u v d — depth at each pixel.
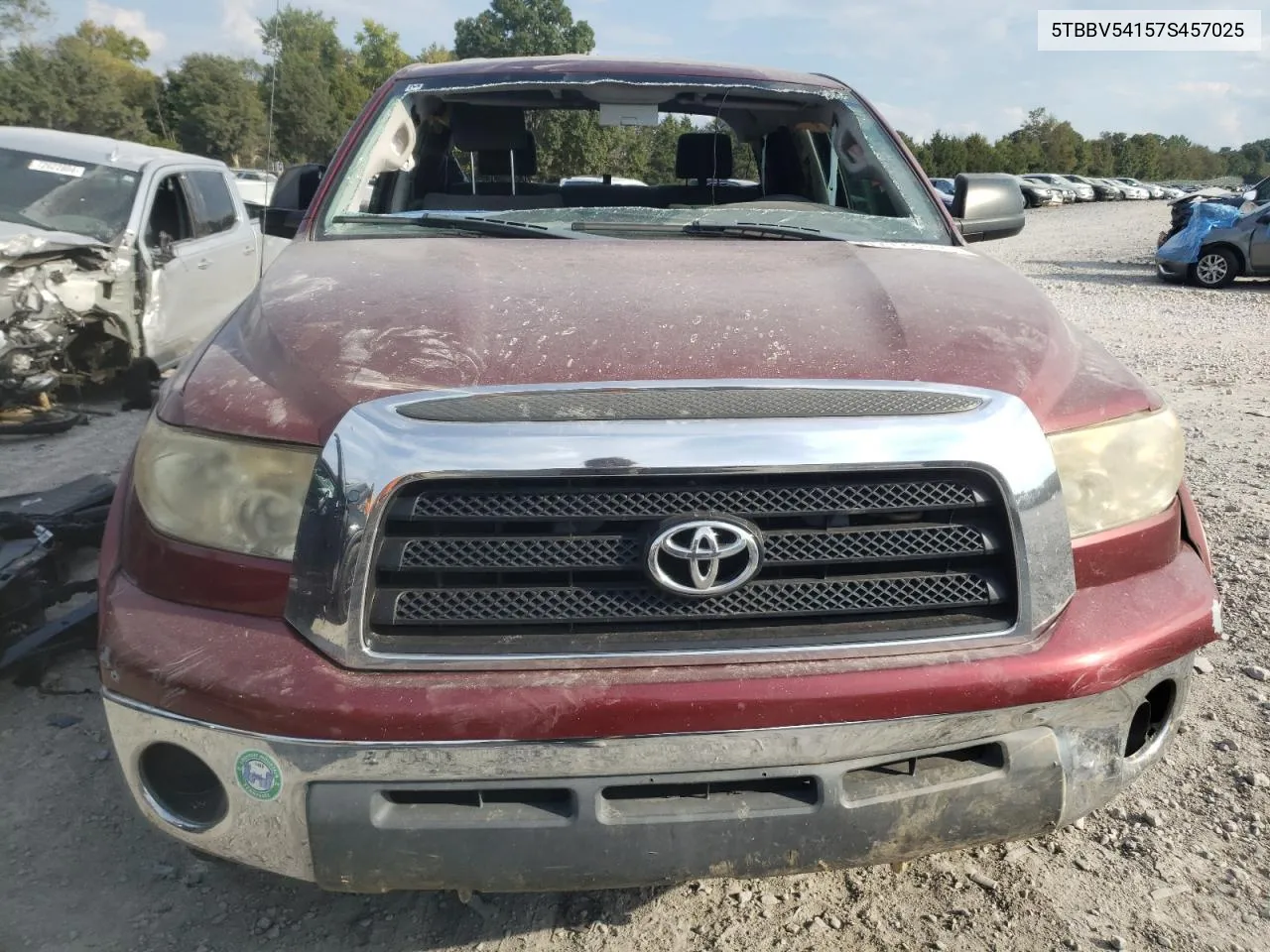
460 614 1.62
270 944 2.10
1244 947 2.11
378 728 1.55
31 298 5.59
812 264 2.46
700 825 1.62
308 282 2.24
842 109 3.40
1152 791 2.62
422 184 3.51
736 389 1.75
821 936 2.14
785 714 1.59
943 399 1.75
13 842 2.39
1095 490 1.82
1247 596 3.74
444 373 1.78
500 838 1.60
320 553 1.62
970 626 1.69
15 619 3.01
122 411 6.46
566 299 2.08
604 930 2.16
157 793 1.76
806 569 1.67
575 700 1.56
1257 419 6.62
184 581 1.72
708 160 3.74
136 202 6.43
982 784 1.70
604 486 1.62
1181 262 15.34
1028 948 2.11
